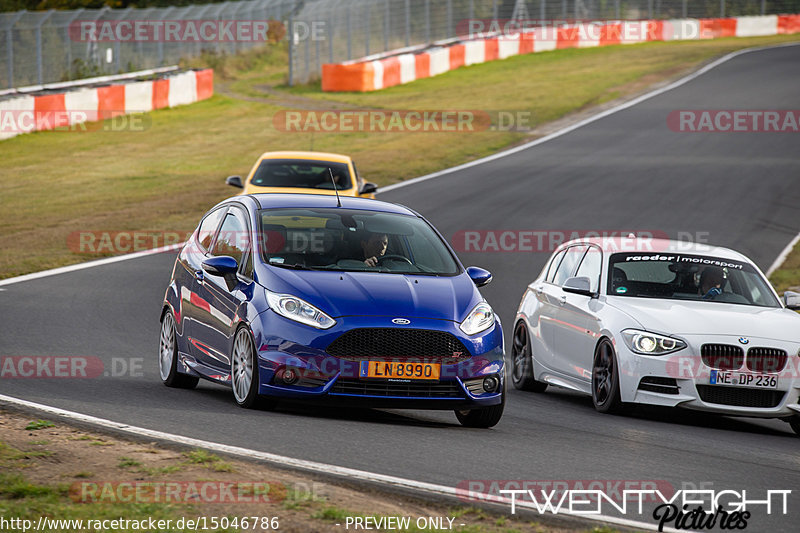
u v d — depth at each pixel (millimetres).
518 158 114875
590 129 135500
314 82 194750
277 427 27234
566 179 100812
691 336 33094
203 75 171375
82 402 29703
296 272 30141
